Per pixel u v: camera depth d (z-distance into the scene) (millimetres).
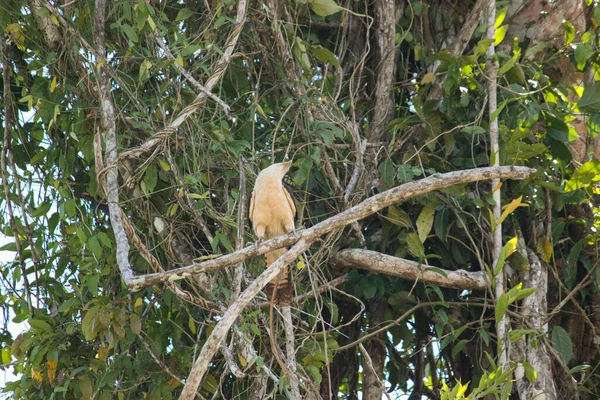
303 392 10664
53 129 12258
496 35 11320
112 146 9906
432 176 8938
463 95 11484
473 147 11969
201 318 11750
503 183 11586
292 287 10523
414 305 12211
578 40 12211
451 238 12008
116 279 11859
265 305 10742
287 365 9703
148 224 11492
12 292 12203
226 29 11977
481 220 11539
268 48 11969
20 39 11906
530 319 10891
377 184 11633
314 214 12117
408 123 11828
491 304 11766
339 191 11422
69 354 11484
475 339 12023
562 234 12250
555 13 12156
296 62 11922
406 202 12180
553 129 11328
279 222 9977
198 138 11352
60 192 11352
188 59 12086
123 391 11367
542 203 11453
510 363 9602
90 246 10688
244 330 9906
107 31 11812
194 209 10789
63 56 11711
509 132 11070
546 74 12234
